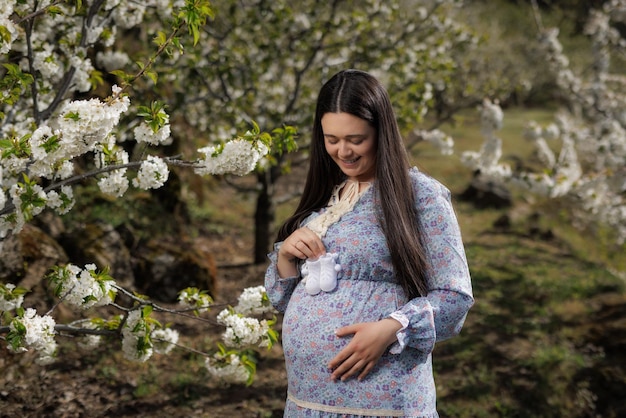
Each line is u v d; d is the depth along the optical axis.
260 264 6.39
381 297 1.81
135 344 2.65
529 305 5.90
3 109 3.34
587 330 5.25
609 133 6.65
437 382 4.32
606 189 6.41
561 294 6.20
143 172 2.28
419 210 1.82
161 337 2.79
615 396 4.36
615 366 4.61
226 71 5.40
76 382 3.74
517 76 16.98
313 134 2.01
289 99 6.24
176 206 6.28
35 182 2.12
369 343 1.72
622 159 6.28
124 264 4.84
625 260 8.02
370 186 1.88
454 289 1.76
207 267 5.22
